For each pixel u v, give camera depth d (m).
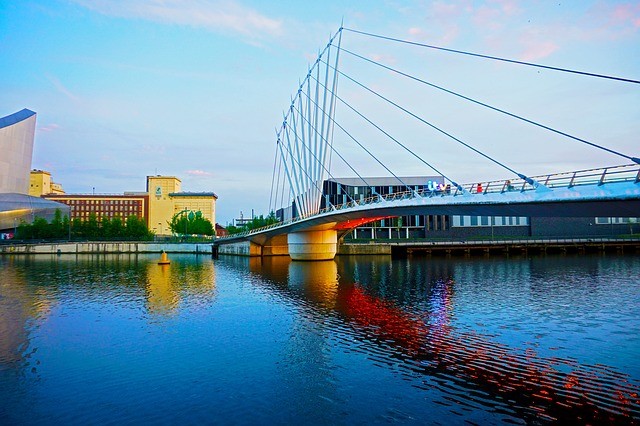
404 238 97.94
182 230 147.88
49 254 99.94
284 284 43.00
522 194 26.89
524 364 18.20
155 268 62.06
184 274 53.31
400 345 21.12
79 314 28.91
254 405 14.57
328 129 68.88
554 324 25.00
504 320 26.11
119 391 15.81
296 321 26.36
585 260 69.25
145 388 16.05
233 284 43.38
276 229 74.81
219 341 22.09
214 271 56.78
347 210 54.28
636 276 47.31
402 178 99.69
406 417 13.61
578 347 20.42
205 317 27.72
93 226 125.62
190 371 17.77
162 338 22.73
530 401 14.64
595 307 29.88
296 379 16.80
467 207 32.84
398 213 47.00
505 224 102.44
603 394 15.16
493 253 86.94
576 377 16.69
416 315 27.75
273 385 16.23
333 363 18.59
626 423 13.09
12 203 128.12
